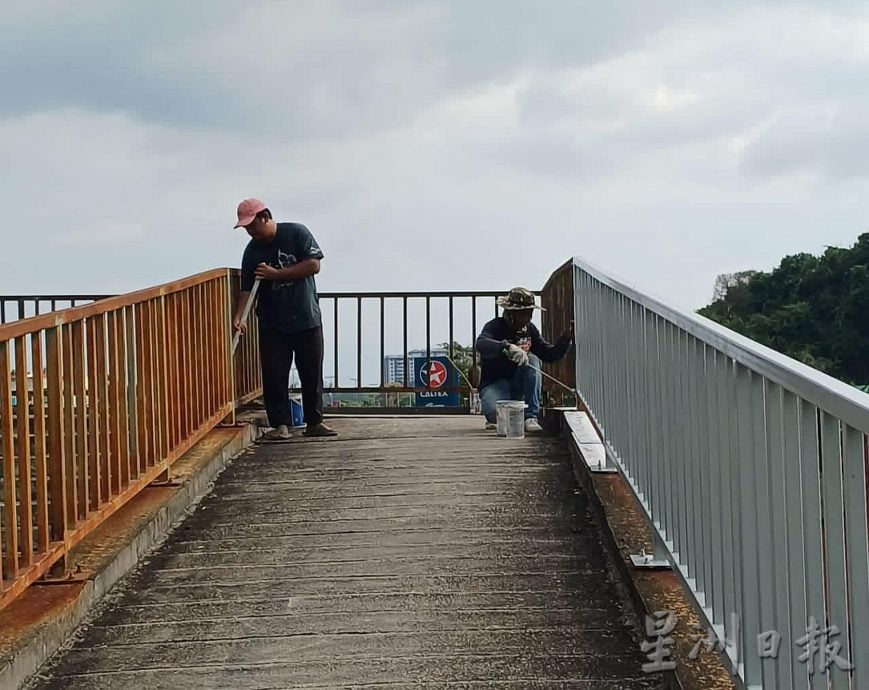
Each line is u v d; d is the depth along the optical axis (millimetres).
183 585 5074
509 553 5348
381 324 10750
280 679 4031
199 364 7184
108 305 5195
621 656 4137
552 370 9430
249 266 8172
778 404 2695
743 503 2992
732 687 3445
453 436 8234
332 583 5023
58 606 4426
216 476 7043
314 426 8406
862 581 2176
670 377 4078
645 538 5012
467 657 4172
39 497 4430
